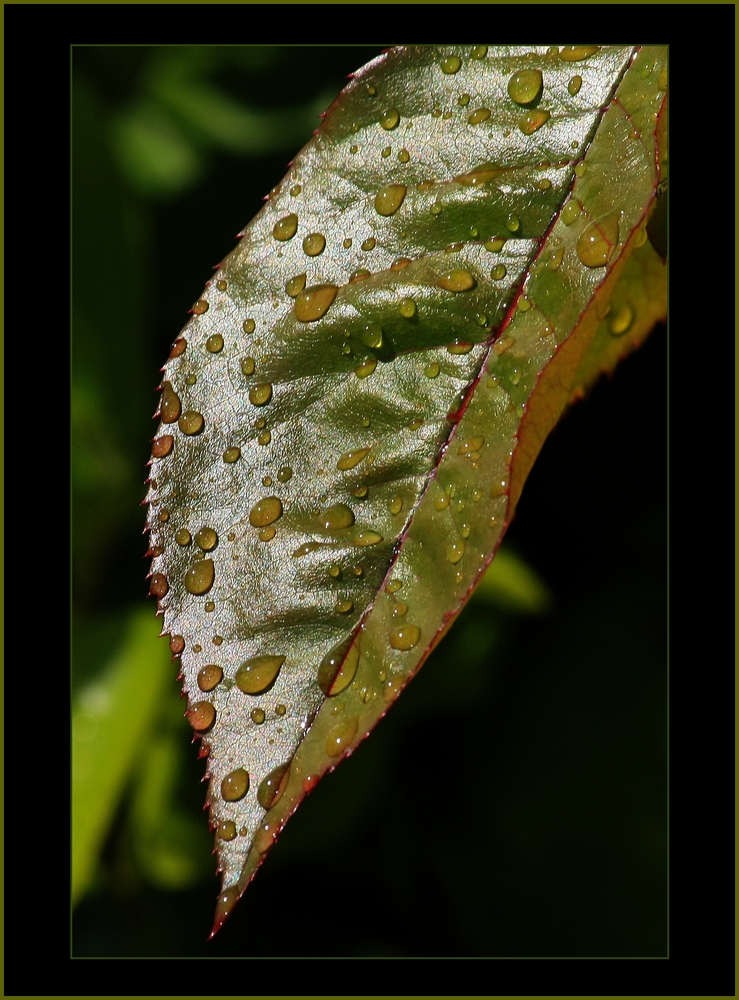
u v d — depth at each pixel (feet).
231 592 0.80
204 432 0.80
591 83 0.81
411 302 0.81
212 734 0.79
